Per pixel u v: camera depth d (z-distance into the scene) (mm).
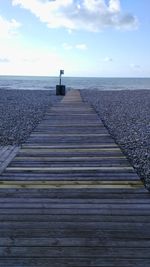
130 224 3281
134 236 3041
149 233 3100
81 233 3096
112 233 3098
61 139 7633
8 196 4070
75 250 2799
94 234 3076
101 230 3154
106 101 19859
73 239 2982
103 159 5867
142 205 3775
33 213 3543
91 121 10570
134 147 7160
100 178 4797
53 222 3324
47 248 2828
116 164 5551
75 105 16109
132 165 5676
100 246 2865
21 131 9039
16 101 19109
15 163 5590
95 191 4254
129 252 2770
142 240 2971
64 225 3258
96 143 7191
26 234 3072
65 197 4043
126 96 25016
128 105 17516
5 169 5230
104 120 11406
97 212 3574
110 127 9922
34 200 3936
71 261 2641
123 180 4715
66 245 2879
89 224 3281
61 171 5137
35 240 2959
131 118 12156
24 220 3369
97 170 5199
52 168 5301
